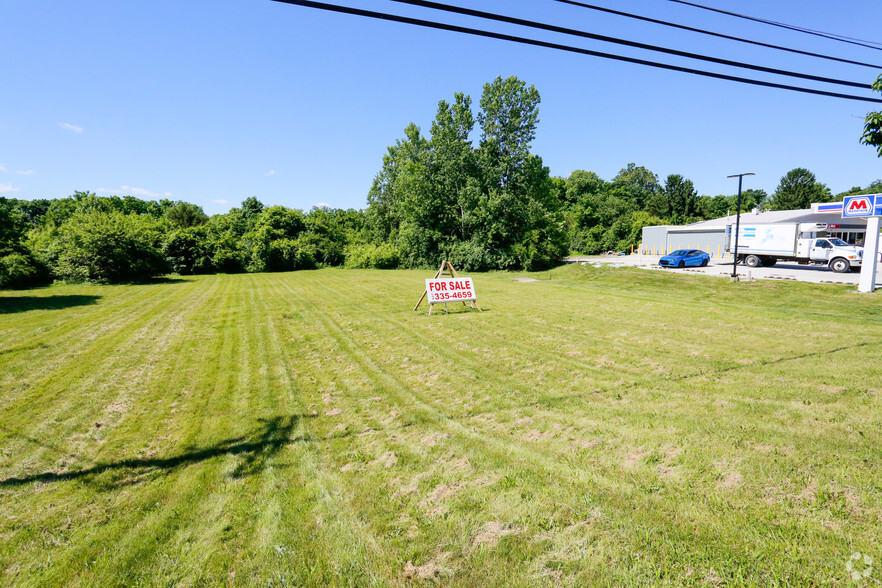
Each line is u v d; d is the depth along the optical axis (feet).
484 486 14.34
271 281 100.07
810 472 13.23
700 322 38.83
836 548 10.05
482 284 82.28
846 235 87.15
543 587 9.78
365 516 13.19
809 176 207.10
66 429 21.16
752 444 15.34
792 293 54.70
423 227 129.59
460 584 10.14
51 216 200.95
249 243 144.77
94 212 103.76
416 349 34.09
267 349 36.11
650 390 22.24
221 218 185.37
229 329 44.45
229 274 128.06
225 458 17.89
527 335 36.83
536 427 18.89
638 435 17.03
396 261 141.28
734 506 11.99
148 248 103.35
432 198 126.93
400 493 14.39
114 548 12.37
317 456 17.63
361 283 89.51
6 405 24.39
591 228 197.26
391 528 12.51
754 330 34.50
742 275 69.92
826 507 11.55
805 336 31.48
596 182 282.36
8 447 19.36
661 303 51.24
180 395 25.80
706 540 10.77
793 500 12.00
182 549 12.17
